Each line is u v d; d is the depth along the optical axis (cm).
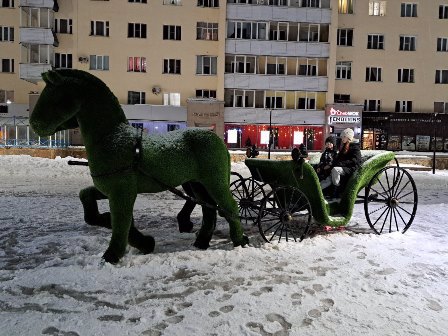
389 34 3856
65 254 611
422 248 686
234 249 645
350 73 3866
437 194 1481
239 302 456
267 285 508
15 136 3209
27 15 3462
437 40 3894
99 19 3578
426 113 3850
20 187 1373
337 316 434
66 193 1254
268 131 3747
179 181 604
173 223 845
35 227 778
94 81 558
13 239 692
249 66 3741
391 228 834
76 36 3556
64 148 2798
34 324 398
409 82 3900
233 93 3741
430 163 2839
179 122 3659
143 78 3659
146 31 3631
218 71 3656
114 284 499
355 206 1095
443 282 537
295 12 3675
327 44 3712
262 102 3756
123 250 572
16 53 3531
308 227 710
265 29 3691
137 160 557
